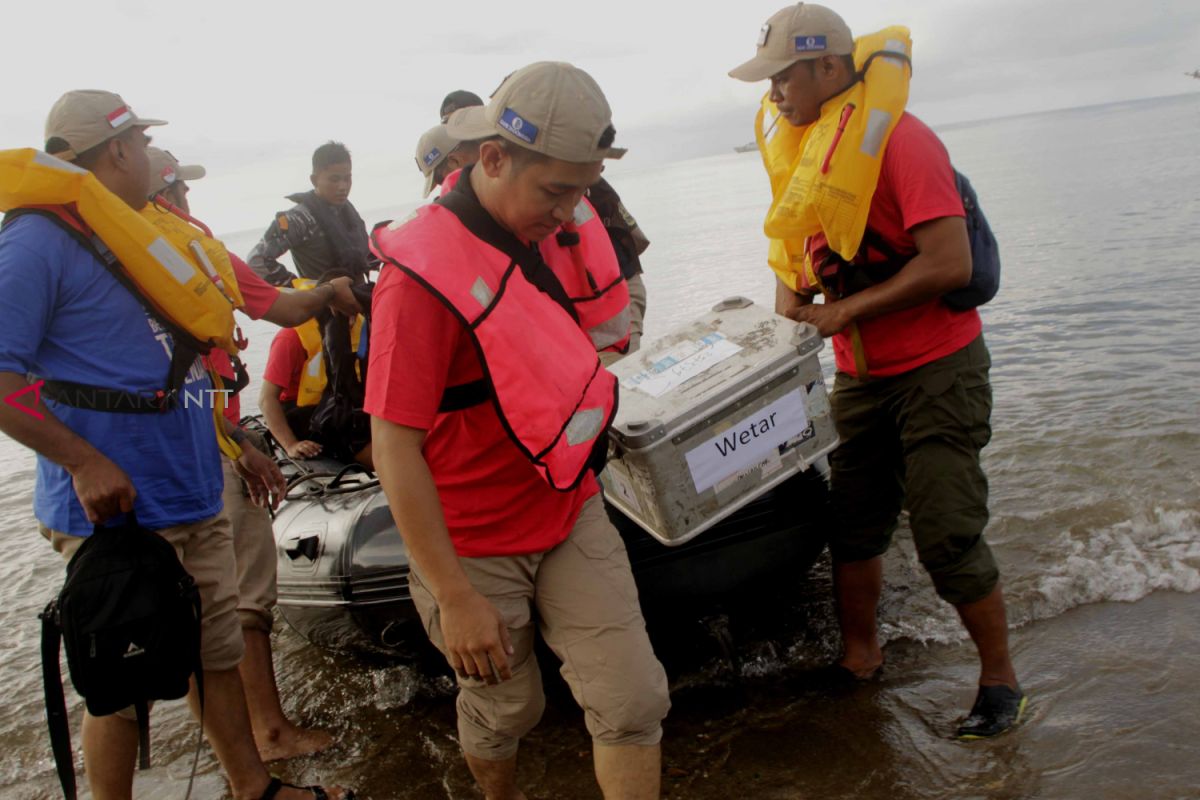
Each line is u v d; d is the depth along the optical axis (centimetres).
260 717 336
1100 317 753
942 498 293
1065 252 1091
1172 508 412
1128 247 1062
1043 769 275
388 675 379
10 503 684
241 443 333
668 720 326
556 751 318
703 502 275
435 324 199
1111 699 301
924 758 289
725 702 332
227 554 287
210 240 316
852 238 284
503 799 261
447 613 202
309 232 541
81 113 269
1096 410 537
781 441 284
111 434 257
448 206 205
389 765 323
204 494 276
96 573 247
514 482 223
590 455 218
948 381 292
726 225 2181
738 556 334
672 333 308
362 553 344
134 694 250
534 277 212
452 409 215
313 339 478
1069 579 368
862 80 288
